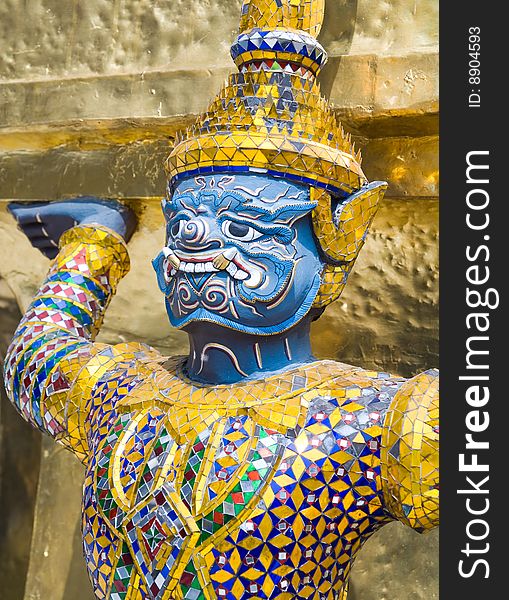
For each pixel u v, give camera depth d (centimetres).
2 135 165
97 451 118
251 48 115
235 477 107
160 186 154
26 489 187
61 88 160
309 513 107
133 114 153
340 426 108
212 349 115
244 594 107
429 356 150
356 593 158
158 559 108
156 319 173
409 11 140
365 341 154
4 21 170
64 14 166
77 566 183
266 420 109
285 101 113
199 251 110
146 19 160
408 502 105
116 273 148
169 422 113
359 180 116
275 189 111
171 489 109
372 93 136
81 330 141
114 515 112
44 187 164
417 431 104
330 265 117
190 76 151
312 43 116
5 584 187
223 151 110
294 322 113
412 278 147
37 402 130
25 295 184
